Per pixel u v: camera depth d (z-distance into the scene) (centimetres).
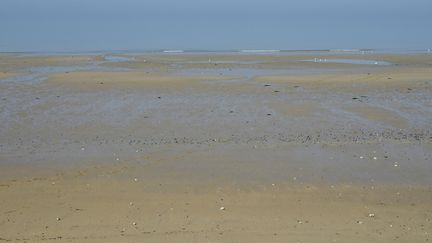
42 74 3606
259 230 994
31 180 1304
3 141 1702
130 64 4741
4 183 1279
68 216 1068
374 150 1566
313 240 948
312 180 1304
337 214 1080
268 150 1571
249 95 2595
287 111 2178
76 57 5847
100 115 2116
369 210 1105
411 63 4903
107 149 1598
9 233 980
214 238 957
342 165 1420
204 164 1434
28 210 1100
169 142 1688
